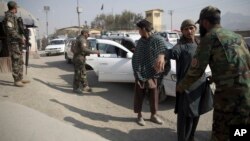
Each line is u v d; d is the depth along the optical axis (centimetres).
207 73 581
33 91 653
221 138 303
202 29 327
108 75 812
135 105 545
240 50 293
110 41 880
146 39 515
